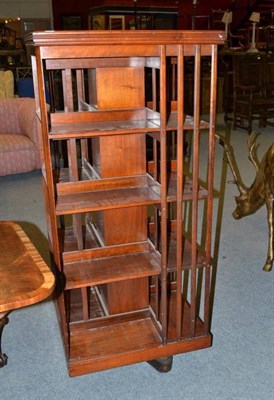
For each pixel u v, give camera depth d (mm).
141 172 1651
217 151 4973
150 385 1642
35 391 1618
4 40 9469
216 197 3572
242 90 5891
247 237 2879
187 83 4742
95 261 1661
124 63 1537
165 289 1611
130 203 1478
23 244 1419
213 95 1416
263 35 8727
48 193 1479
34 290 1134
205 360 1764
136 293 1803
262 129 6191
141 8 7246
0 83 4984
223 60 6699
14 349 1843
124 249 1698
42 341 1896
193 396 1586
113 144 1589
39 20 9789
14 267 1259
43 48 1269
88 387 1634
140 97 1584
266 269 2424
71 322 1775
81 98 1772
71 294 1953
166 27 7441
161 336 1687
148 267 1613
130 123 1510
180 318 1670
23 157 4102
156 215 1707
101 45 1291
